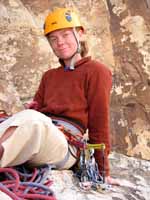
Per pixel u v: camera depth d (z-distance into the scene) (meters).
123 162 3.74
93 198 2.41
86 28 4.96
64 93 2.75
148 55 4.85
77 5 5.08
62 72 2.85
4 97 4.25
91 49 4.88
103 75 2.70
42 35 4.80
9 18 4.73
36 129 2.23
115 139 4.41
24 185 2.09
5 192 1.89
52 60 4.73
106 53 4.94
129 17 5.05
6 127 2.24
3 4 4.82
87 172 2.60
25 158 2.30
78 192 2.44
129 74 4.79
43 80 3.00
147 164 3.74
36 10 4.96
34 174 2.28
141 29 4.99
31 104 2.89
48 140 2.34
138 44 4.91
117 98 4.66
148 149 4.40
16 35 4.68
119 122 4.51
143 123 4.53
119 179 3.05
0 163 2.17
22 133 2.20
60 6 5.04
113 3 5.17
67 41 2.76
